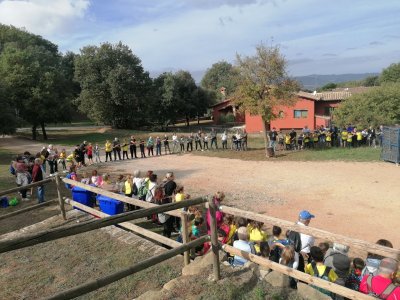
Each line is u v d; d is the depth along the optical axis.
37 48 73.06
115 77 51.81
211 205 5.13
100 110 54.56
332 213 13.04
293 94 27.20
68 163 25.50
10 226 10.02
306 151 27.77
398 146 20.95
